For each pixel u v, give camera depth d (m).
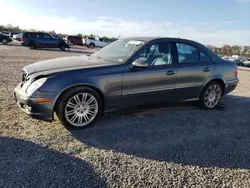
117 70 4.11
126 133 3.93
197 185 2.72
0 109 4.58
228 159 3.34
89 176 2.74
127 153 3.32
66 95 3.77
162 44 4.69
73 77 3.79
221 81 5.46
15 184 2.51
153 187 2.63
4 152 3.09
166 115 4.90
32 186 2.51
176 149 3.53
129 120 4.50
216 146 3.71
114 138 3.73
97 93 4.03
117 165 3.00
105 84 4.02
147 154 3.33
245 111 5.58
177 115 4.96
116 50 4.79
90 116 4.06
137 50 4.39
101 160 3.09
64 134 3.75
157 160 3.19
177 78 4.75
